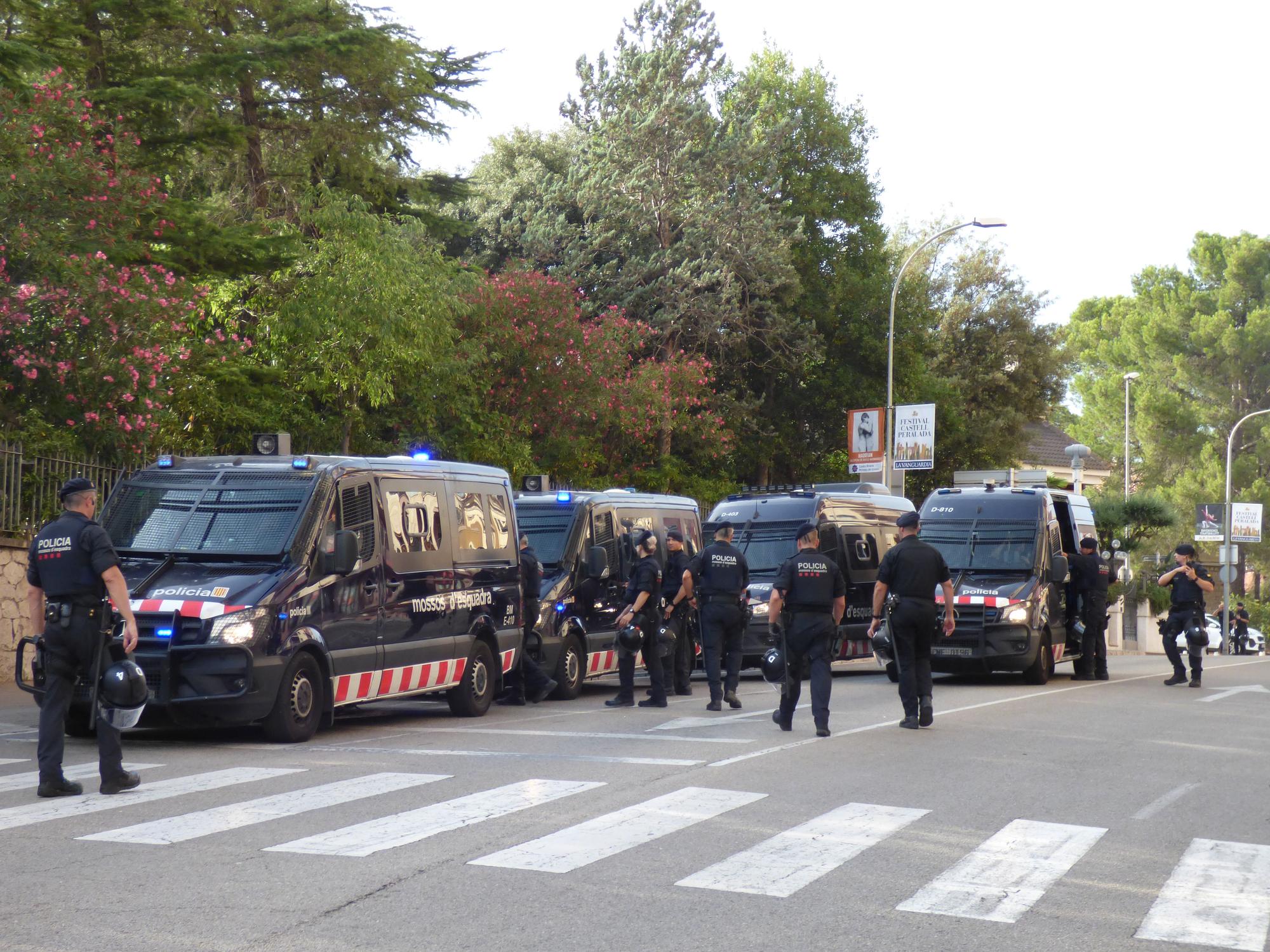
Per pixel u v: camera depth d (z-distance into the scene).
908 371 46.72
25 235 18.06
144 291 19.14
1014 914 5.93
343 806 8.21
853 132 47.34
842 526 22.97
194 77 23.14
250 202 28.19
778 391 45.91
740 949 5.28
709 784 9.27
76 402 18.16
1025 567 20.03
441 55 29.09
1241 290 68.69
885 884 6.43
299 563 11.62
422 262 25.38
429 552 13.50
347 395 24.36
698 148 40.16
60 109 19.41
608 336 31.56
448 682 13.73
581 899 5.98
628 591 15.53
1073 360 61.88
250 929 5.41
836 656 22.42
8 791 8.70
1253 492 64.06
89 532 8.58
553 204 40.81
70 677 8.59
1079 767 10.70
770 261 40.25
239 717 10.90
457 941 5.29
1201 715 15.56
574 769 9.93
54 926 5.41
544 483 18.48
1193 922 5.86
